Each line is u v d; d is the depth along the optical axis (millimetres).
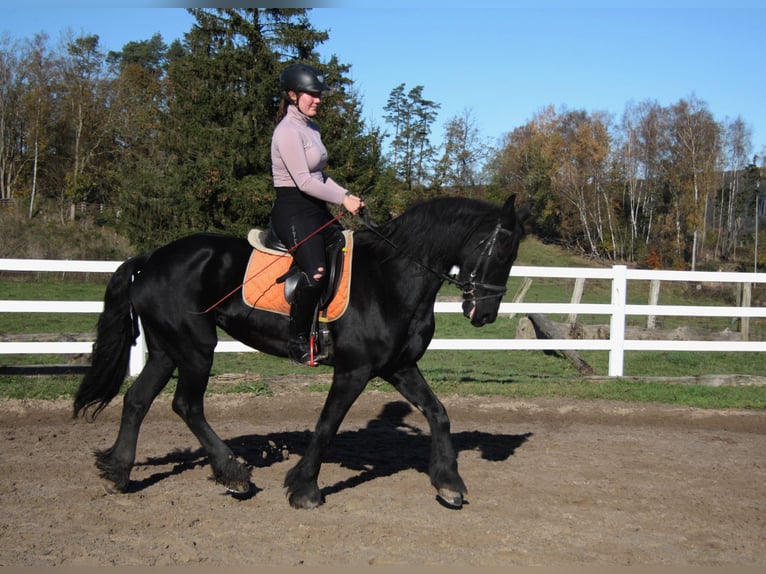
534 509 4613
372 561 3705
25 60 41594
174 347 4703
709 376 9133
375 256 4590
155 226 21891
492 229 4410
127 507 4457
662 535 4238
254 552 3787
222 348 8359
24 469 5199
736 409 7922
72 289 20297
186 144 20281
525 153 50500
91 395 4809
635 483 5281
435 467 4609
